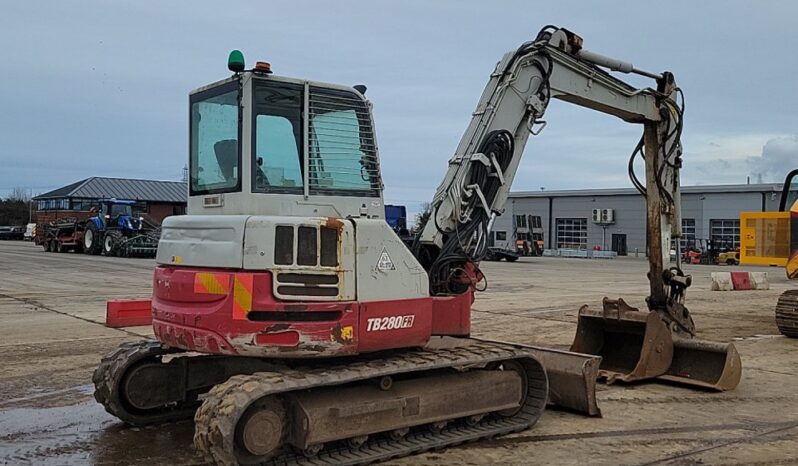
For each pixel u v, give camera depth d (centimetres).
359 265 532
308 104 553
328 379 505
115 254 3431
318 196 553
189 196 597
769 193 5172
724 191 5416
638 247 6003
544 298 1825
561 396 704
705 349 816
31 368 884
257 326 497
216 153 566
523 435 627
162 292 561
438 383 589
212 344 509
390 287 549
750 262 1215
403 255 561
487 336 1186
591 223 6294
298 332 504
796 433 642
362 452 538
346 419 520
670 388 814
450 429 607
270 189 535
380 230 548
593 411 685
